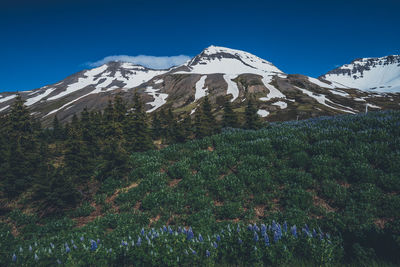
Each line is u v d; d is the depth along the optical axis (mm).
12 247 8180
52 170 15117
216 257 5785
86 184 15969
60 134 47906
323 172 12000
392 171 10750
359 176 11047
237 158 15992
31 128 31859
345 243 6570
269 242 5828
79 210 12828
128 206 12492
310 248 5695
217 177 13898
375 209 8875
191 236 6090
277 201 11070
